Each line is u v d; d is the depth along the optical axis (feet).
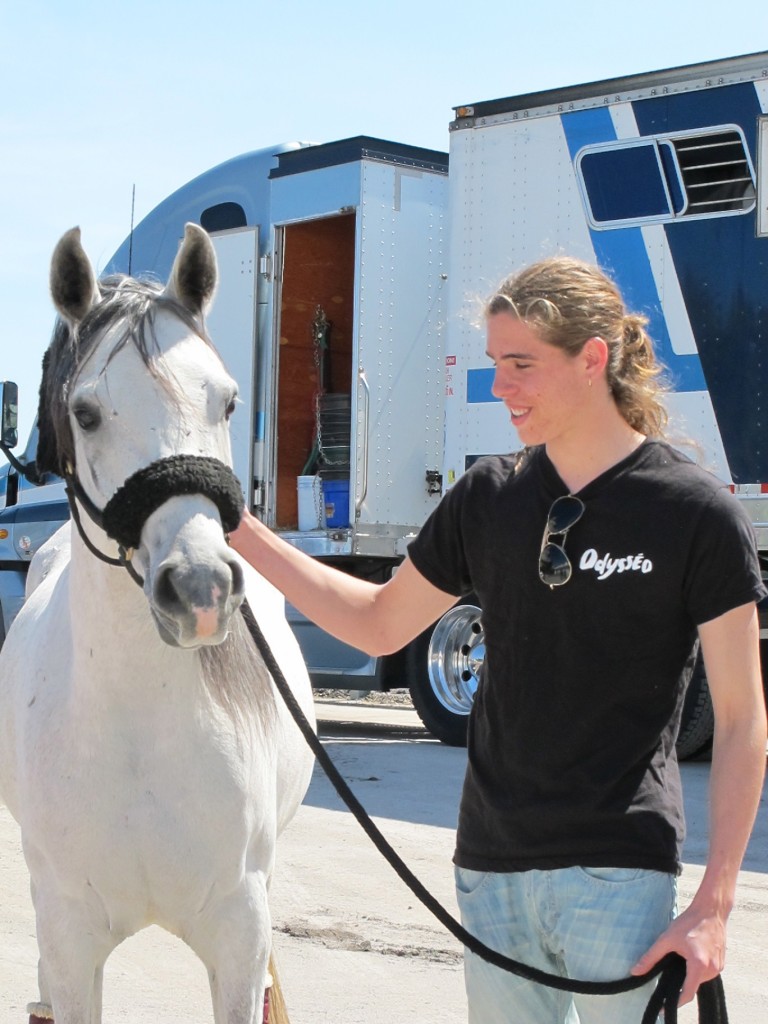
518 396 7.60
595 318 7.54
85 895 9.30
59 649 9.83
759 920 16.44
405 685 31.76
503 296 7.65
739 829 7.17
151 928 16.52
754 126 25.68
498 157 29.12
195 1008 13.55
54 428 9.45
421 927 16.16
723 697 7.36
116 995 13.91
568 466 7.77
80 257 9.00
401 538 31.65
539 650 7.69
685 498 7.40
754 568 7.34
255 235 33.37
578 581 7.52
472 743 8.18
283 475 33.68
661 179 26.81
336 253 34.42
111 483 8.52
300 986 14.06
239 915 9.47
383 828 21.27
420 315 32.19
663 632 7.47
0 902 17.28
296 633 31.83
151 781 9.11
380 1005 13.55
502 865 7.77
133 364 8.57
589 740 7.57
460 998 13.80
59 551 13.33
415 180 32.22
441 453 32.42
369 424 31.22
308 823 21.57
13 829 21.74
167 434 8.44
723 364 25.86
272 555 9.07
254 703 9.61
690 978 6.89
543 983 7.39
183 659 9.04
